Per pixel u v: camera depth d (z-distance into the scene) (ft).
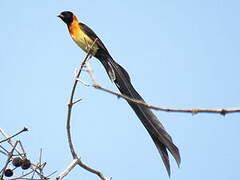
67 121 32.58
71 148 32.76
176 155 30.09
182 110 23.24
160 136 31.35
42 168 31.94
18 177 31.09
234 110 22.08
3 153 31.35
